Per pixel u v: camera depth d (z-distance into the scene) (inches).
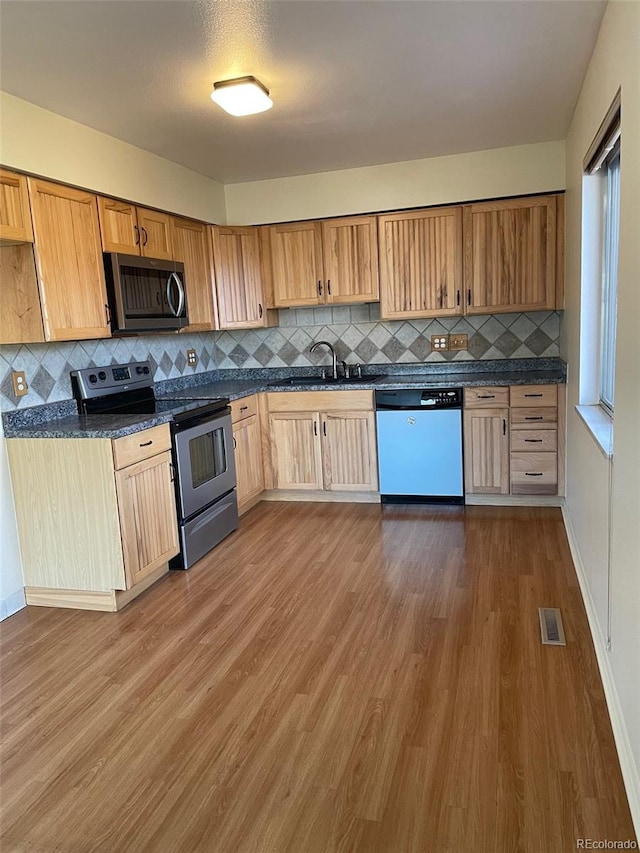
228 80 105.9
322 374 197.6
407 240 174.6
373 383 171.5
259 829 65.1
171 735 81.0
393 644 100.3
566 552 134.6
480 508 168.4
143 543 122.3
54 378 132.0
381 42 95.3
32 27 84.7
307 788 70.4
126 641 106.7
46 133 114.6
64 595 121.6
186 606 119.0
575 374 135.6
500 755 73.6
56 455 116.0
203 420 144.9
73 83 104.0
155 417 125.8
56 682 95.0
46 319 114.8
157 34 89.0
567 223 151.8
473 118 135.5
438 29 91.8
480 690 86.5
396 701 85.4
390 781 70.7
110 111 118.0
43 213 114.6
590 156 108.9
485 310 171.0
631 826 62.6
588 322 124.2
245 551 146.3
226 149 147.3
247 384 189.8
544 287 165.8
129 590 121.9
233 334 204.4
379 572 129.5
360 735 78.8
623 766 69.3
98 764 76.2
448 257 171.9
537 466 163.2
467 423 166.4
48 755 78.3
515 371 180.9
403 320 188.7
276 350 201.6
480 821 64.3
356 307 192.5
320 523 163.5
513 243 166.6
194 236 170.2
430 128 140.9
